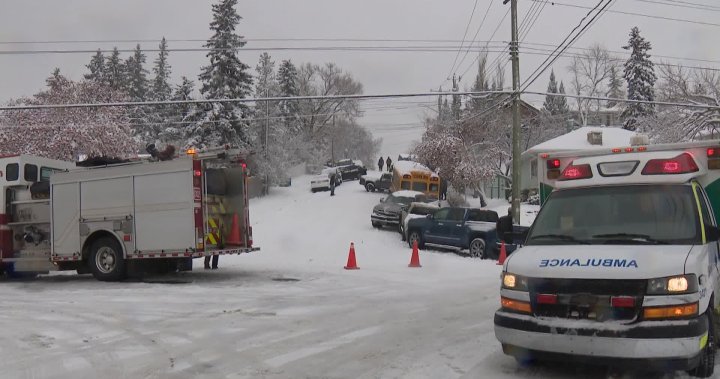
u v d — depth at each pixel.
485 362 6.13
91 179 12.95
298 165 62.59
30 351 6.78
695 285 4.95
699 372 5.48
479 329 7.85
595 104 70.62
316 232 27.14
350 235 25.84
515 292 5.43
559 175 7.37
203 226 12.30
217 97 43.81
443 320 8.50
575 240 5.98
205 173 12.55
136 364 6.22
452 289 11.70
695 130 24.83
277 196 44.81
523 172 46.28
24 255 13.82
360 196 40.28
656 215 5.94
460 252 20.48
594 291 5.05
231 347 6.93
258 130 50.56
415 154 41.47
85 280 13.55
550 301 5.20
